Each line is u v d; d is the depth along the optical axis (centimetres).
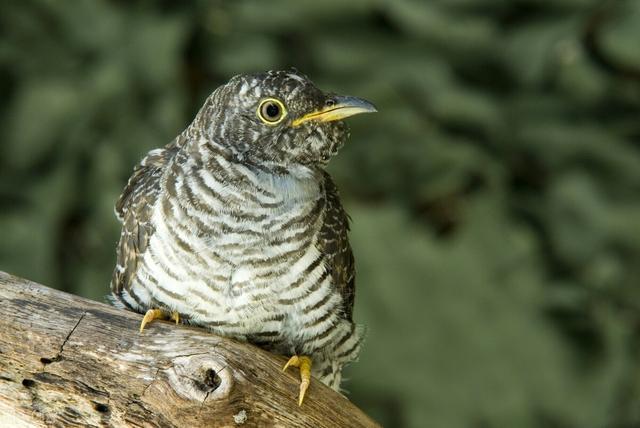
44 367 627
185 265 675
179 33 1234
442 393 1254
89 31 1262
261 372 645
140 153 1234
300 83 708
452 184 1268
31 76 1274
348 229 766
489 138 1273
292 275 684
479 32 1245
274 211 681
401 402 1263
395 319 1249
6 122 1273
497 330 1247
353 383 1265
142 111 1247
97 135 1259
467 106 1235
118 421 622
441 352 1250
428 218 1273
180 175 692
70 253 1269
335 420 671
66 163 1262
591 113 1277
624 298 1270
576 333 1270
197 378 620
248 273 675
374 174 1269
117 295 740
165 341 637
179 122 1231
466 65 1277
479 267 1248
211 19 1266
